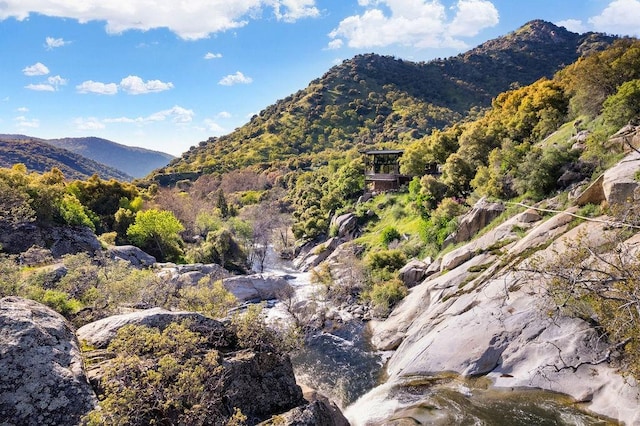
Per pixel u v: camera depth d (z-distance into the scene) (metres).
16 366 8.37
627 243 14.38
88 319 16.05
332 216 78.62
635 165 23.44
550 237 25.44
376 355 28.97
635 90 32.22
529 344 19.97
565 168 33.50
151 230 60.91
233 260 64.12
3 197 41.50
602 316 13.20
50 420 7.82
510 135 50.50
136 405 8.48
